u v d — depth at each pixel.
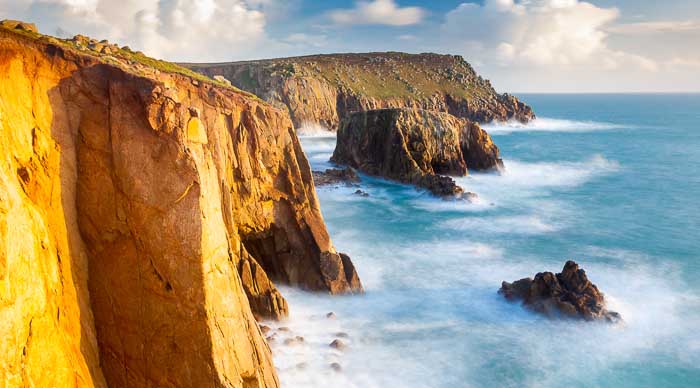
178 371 16.25
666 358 28.64
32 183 15.02
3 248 11.66
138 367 16.44
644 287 38.94
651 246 49.69
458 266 42.72
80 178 16.47
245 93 37.19
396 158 85.12
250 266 29.09
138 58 33.06
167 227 16.08
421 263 43.31
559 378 26.39
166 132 16.14
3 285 11.53
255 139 32.69
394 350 28.17
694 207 66.44
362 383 24.64
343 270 34.91
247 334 18.16
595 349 29.42
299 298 33.28
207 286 16.09
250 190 32.38
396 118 87.69
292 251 34.59
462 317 32.81
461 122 93.19
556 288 34.28
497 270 41.94
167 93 16.34
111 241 16.53
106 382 16.31
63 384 13.43
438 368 26.64
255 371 17.89
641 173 92.50
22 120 15.28
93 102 16.66
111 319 16.48
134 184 16.28
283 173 34.78
